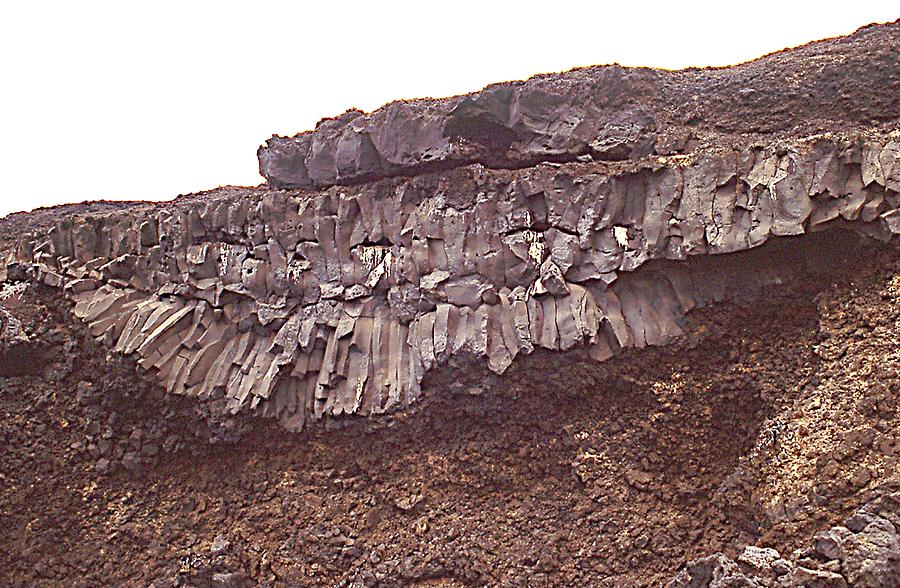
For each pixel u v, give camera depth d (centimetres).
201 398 1333
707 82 1406
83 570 1246
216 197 1602
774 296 1113
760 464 1015
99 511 1316
